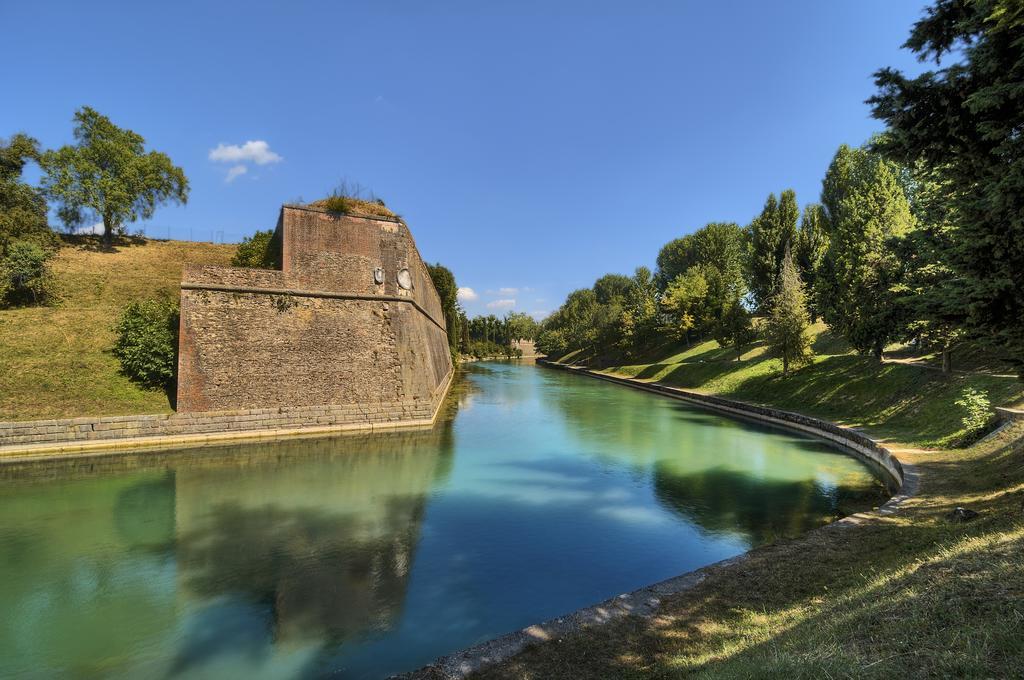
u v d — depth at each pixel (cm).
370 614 730
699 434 2183
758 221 4575
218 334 2100
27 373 1903
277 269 2492
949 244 733
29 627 696
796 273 2956
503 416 2742
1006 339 650
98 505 1209
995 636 321
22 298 3053
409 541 1005
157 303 2284
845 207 3081
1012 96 558
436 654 634
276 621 713
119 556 928
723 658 437
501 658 486
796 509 1179
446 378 4641
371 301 2506
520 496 1298
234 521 1109
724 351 4384
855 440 1797
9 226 3083
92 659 625
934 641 336
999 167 610
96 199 4634
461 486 1388
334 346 2353
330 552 951
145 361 2036
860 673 311
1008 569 425
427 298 3978
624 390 4228
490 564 900
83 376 1977
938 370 2020
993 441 1230
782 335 2858
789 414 2397
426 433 2205
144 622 709
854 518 852
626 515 1155
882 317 1725
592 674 451
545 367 8169
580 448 1891
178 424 1925
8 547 965
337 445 1933
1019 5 519
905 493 991
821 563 673
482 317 12419
